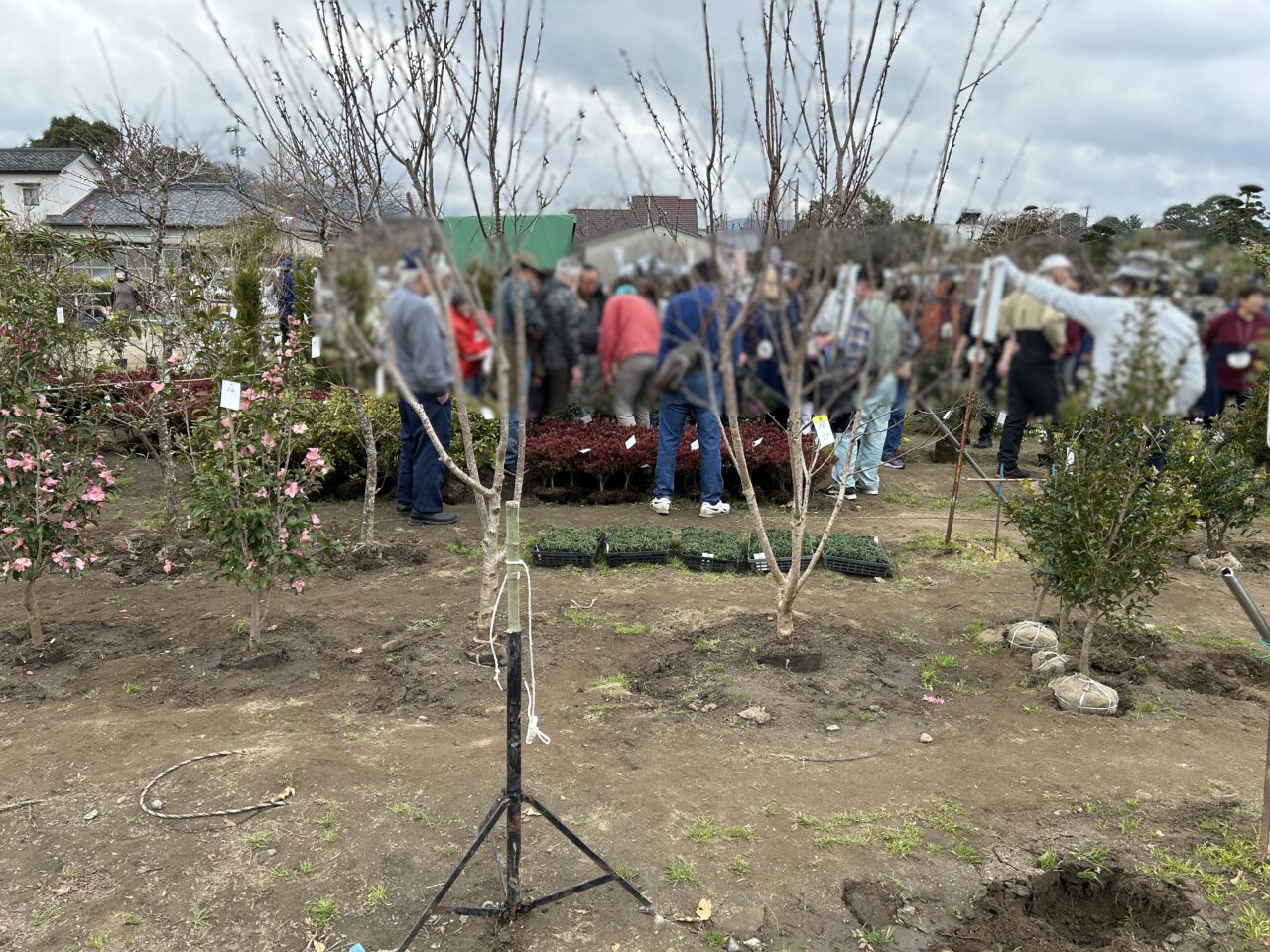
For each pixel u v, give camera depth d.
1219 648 5.65
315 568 5.50
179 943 3.02
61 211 29.31
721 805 3.82
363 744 4.34
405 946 2.93
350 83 5.26
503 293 2.40
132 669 5.20
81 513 5.55
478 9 4.09
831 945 3.04
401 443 8.48
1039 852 3.54
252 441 5.23
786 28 4.32
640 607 6.27
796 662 5.16
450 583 6.73
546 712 4.70
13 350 5.36
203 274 8.02
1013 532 8.48
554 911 3.16
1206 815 3.77
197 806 3.77
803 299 2.64
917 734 4.52
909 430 13.59
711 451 8.73
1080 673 5.01
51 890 3.28
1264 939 3.04
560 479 9.86
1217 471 7.25
